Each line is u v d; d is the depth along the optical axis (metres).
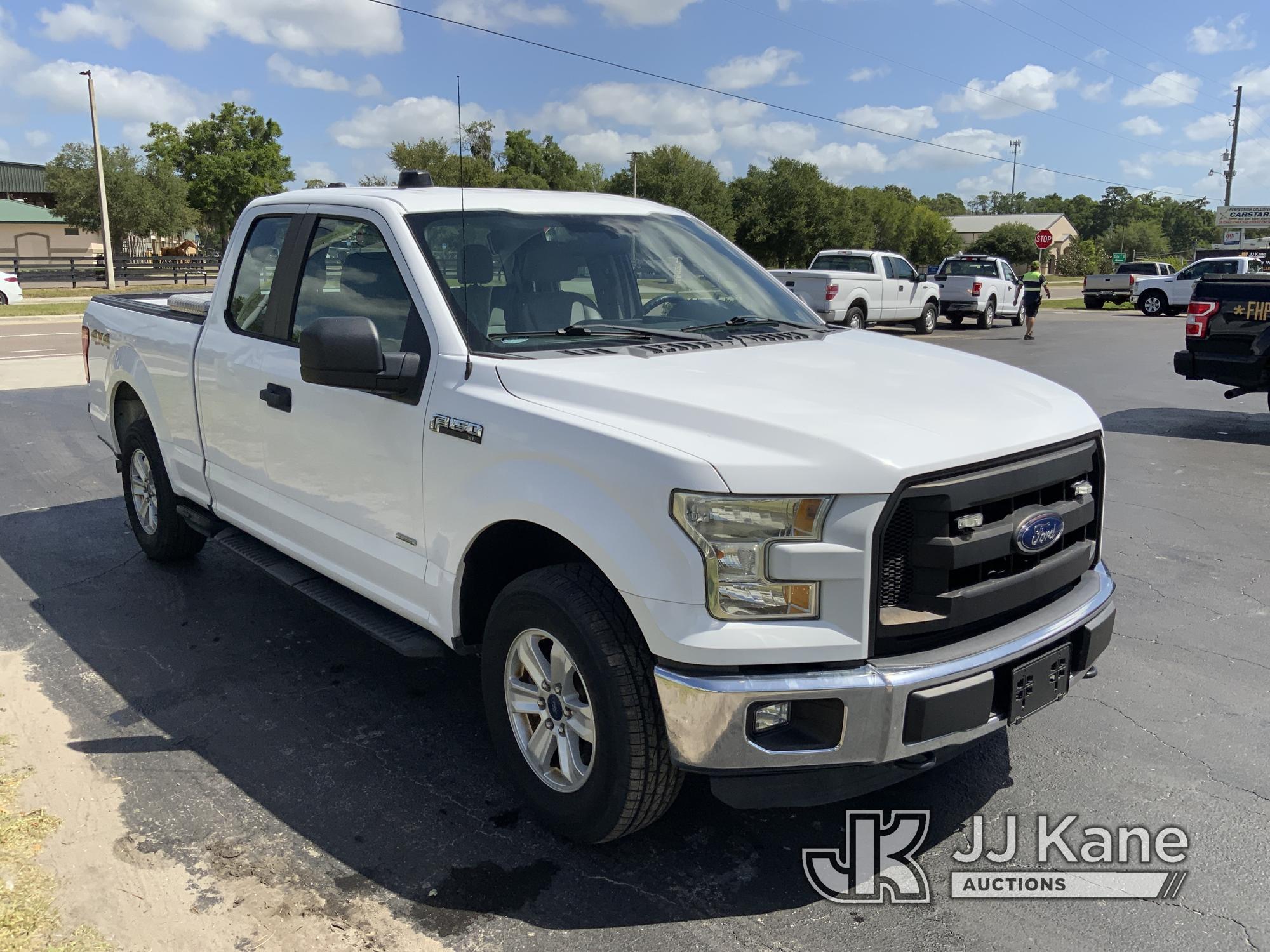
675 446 2.66
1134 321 29.33
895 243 76.25
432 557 3.39
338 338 3.23
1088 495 3.20
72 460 8.56
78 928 2.75
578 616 2.86
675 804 3.43
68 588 5.48
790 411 2.79
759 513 2.56
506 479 3.02
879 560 2.60
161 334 5.14
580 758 3.08
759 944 2.73
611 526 2.73
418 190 3.94
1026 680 2.86
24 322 23.89
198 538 5.67
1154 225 128.75
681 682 2.61
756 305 4.26
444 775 3.59
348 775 3.58
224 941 2.71
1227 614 5.23
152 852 3.10
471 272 3.58
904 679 2.60
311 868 3.03
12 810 3.32
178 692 4.24
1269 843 3.22
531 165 67.19
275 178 67.81
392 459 3.50
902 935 2.78
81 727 3.92
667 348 3.47
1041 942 2.76
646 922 2.81
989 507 2.83
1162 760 3.74
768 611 2.59
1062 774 3.64
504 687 3.27
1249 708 4.17
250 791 3.47
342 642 4.79
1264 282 9.66
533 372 3.13
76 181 54.22
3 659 4.55
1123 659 4.66
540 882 2.98
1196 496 7.66
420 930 2.77
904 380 3.24
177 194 59.03
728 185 64.88
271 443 4.19
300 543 4.17
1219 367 10.02
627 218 4.25
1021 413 3.05
